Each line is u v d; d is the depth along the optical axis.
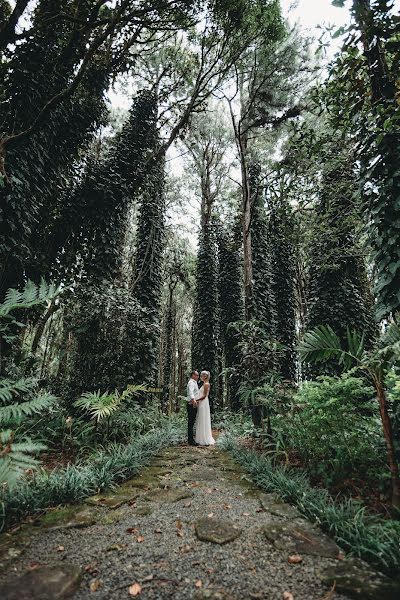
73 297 6.92
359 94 4.21
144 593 1.63
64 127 7.99
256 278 15.00
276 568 1.88
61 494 2.86
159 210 12.57
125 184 9.50
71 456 4.54
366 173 3.93
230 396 14.58
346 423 3.61
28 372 6.94
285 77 8.17
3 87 6.78
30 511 2.60
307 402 3.98
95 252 8.80
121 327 7.10
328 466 3.64
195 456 5.08
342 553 2.05
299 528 2.41
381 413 2.91
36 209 6.83
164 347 22.86
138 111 10.48
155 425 7.13
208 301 15.62
